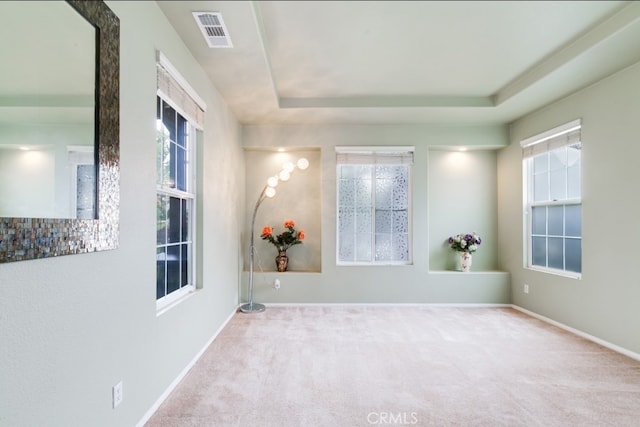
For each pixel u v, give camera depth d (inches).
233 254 154.9
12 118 41.0
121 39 62.2
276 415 75.7
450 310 163.6
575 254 134.9
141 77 69.8
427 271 172.6
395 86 135.9
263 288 172.1
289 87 136.5
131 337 66.7
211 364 101.8
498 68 120.4
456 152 184.7
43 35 45.2
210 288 119.0
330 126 173.6
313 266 184.4
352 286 172.2
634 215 107.4
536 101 139.4
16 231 40.5
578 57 102.0
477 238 175.5
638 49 97.0
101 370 57.2
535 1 83.2
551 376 94.9
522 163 163.6
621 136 111.6
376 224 179.3
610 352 111.8
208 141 115.9
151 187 74.7
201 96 107.4
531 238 162.1
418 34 98.0
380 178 180.4
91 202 53.8
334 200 173.3
